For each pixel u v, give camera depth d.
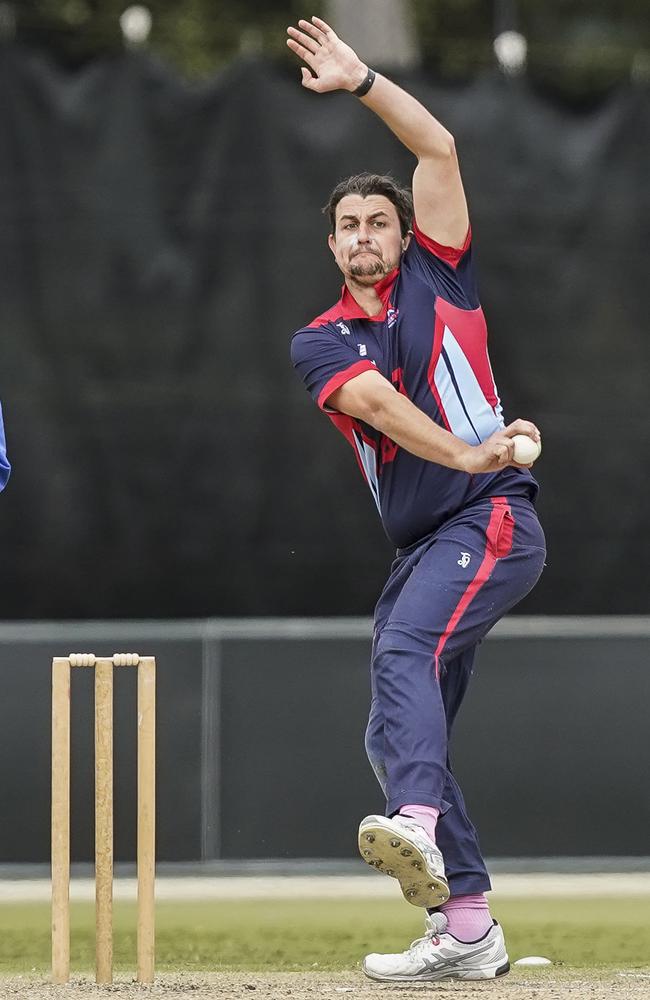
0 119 21.12
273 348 21.30
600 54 37.94
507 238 21.47
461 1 48.47
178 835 21.73
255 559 21.42
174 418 21.25
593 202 21.53
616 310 21.55
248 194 21.27
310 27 13.16
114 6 45.25
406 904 20.92
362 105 21.33
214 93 21.27
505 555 13.10
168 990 13.12
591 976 14.77
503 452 12.41
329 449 21.42
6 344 21.11
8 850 21.56
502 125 21.53
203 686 21.61
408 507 13.39
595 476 21.55
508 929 19.11
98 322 21.16
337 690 21.75
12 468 21.14
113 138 21.17
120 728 21.70
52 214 21.11
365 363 12.92
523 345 21.47
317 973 14.88
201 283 21.23
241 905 20.73
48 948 17.81
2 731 21.45
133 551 21.30
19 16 43.69
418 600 12.97
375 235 13.36
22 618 21.27
